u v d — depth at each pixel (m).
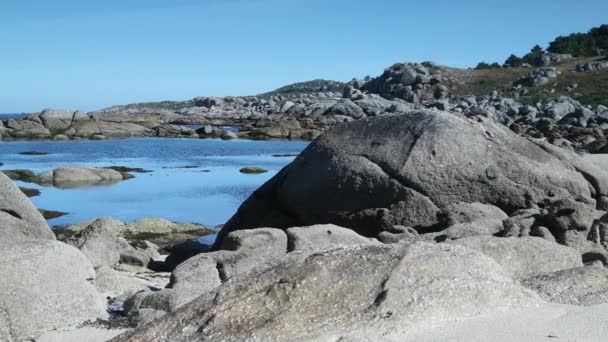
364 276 6.61
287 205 16.34
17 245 9.05
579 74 90.88
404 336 6.14
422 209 14.60
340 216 15.38
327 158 15.79
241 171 36.53
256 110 115.62
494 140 15.23
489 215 14.24
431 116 15.55
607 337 6.36
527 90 88.00
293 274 6.62
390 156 15.15
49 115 66.44
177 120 89.00
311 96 128.38
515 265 9.79
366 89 103.19
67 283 8.97
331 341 6.05
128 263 13.95
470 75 99.19
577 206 12.53
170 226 19.97
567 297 8.12
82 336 8.30
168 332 6.35
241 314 6.32
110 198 26.77
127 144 58.62
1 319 8.18
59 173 32.34
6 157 45.12
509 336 6.25
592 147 40.44
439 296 6.55
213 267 10.41
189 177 34.00
